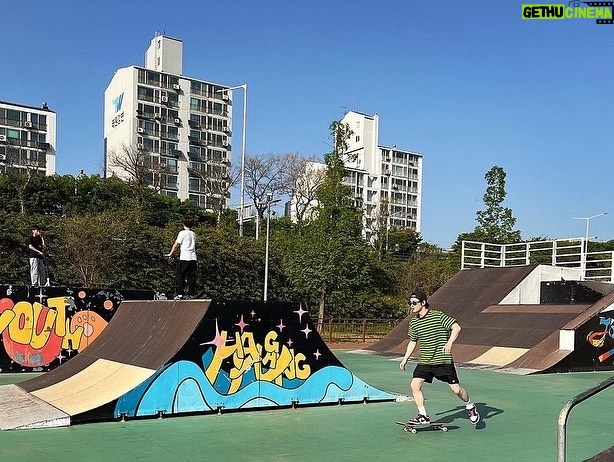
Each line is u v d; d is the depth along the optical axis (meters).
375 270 39.62
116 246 27.36
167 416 7.73
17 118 62.56
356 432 7.16
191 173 69.06
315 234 29.84
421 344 7.37
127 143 65.12
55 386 8.80
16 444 6.17
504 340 16.25
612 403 9.87
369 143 90.94
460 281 21.50
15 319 13.43
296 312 8.88
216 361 8.15
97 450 6.00
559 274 20.30
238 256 31.56
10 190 39.94
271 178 57.59
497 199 42.59
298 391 8.74
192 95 70.31
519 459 6.13
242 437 6.76
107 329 10.62
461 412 8.73
